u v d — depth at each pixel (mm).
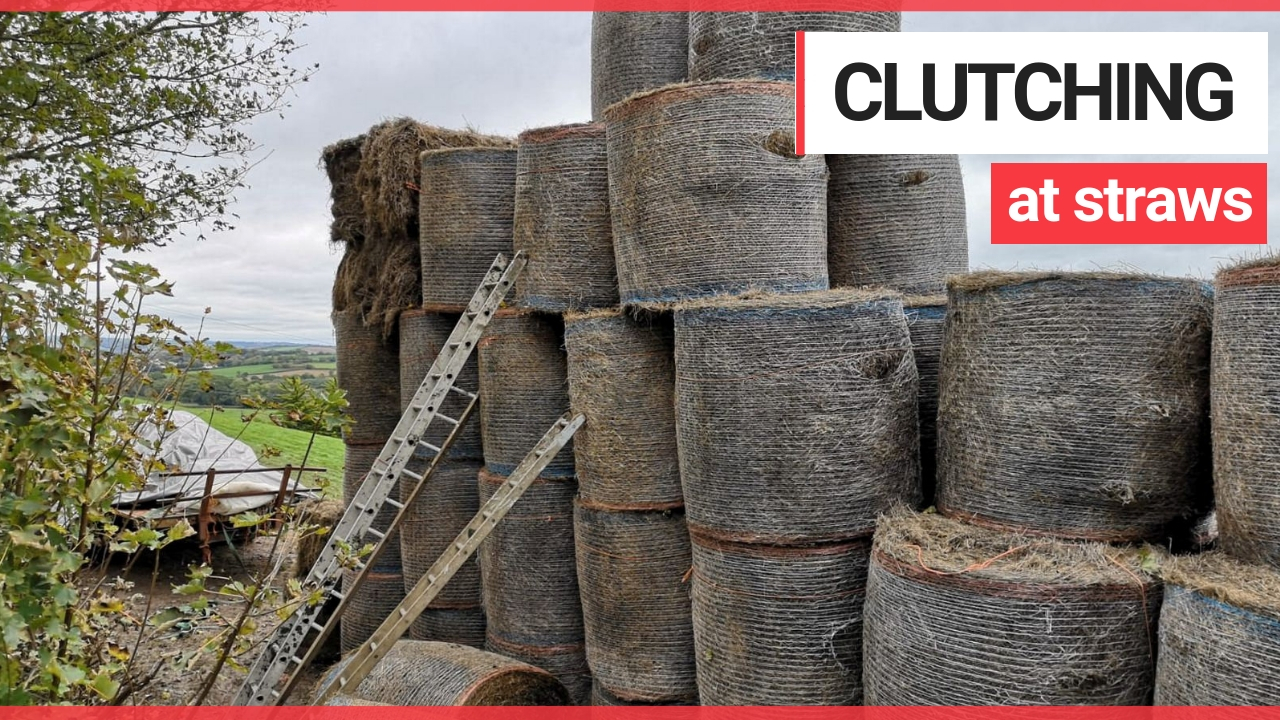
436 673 5055
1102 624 2945
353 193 7703
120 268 2730
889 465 3930
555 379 6016
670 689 5234
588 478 5348
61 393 2598
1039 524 3275
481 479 6254
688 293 4570
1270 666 2445
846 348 3855
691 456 4246
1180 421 3158
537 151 5512
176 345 3197
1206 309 3217
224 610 6070
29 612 2238
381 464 5207
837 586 3932
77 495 2734
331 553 4945
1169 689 2746
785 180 4488
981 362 3402
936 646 3129
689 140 4500
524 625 6051
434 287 6523
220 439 11352
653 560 5199
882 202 5000
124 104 5137
